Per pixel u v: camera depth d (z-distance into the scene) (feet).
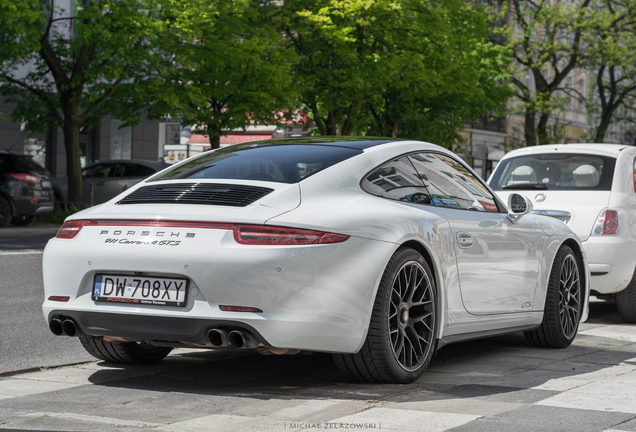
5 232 70.28
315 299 15.88
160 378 18.47
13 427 13.76
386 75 93.50
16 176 73.05
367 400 15.90
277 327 15.64
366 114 104.27
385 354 16.97
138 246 16.38
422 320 18.15
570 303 24.40
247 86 86.43
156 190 17.79
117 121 116.78
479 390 17.02
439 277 18.53
